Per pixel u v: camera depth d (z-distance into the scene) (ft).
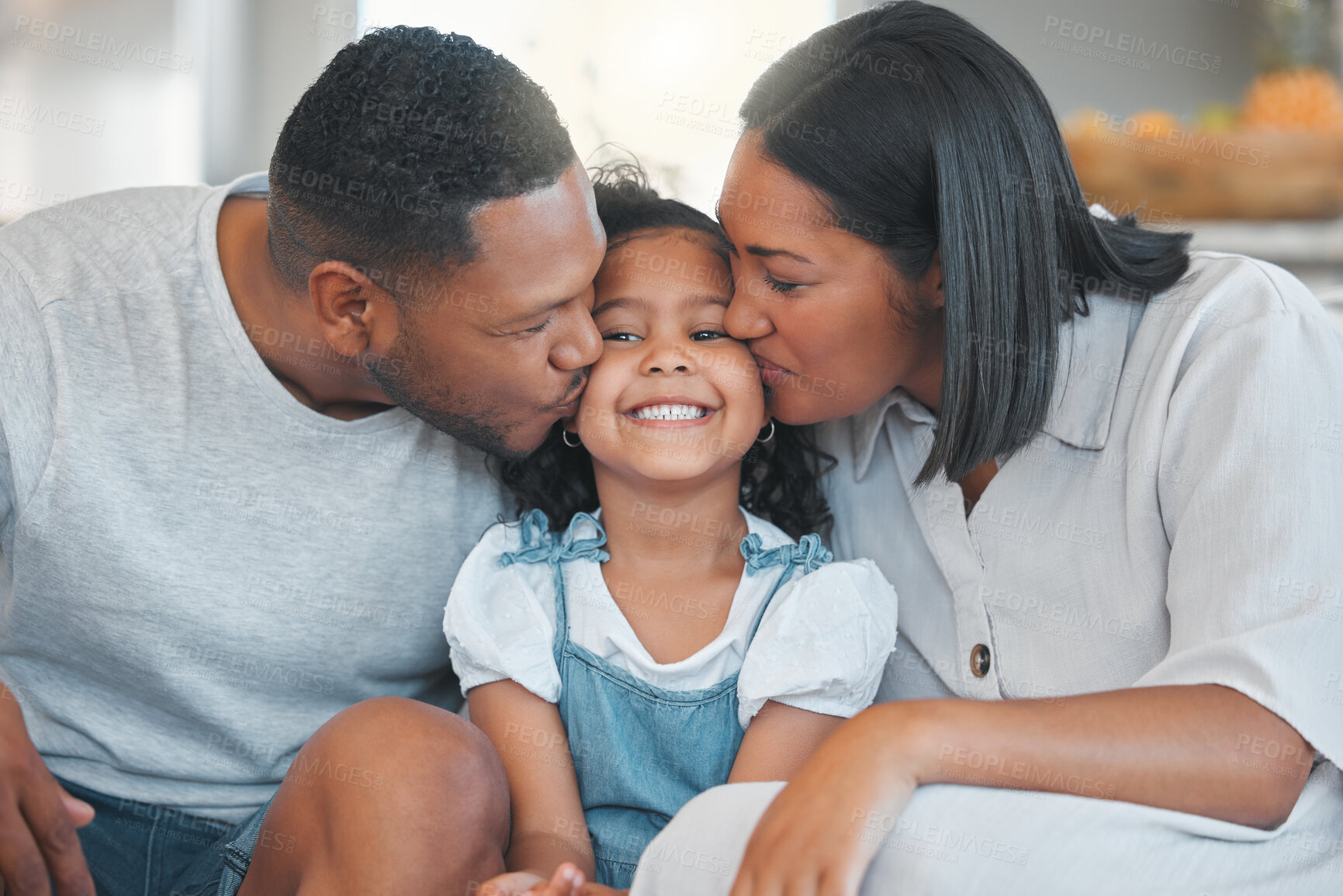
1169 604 2.81
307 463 3.52
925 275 3.22
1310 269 9.50
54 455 3.30
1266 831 2.45
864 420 3.76
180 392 3.42
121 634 3.43
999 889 2.21
